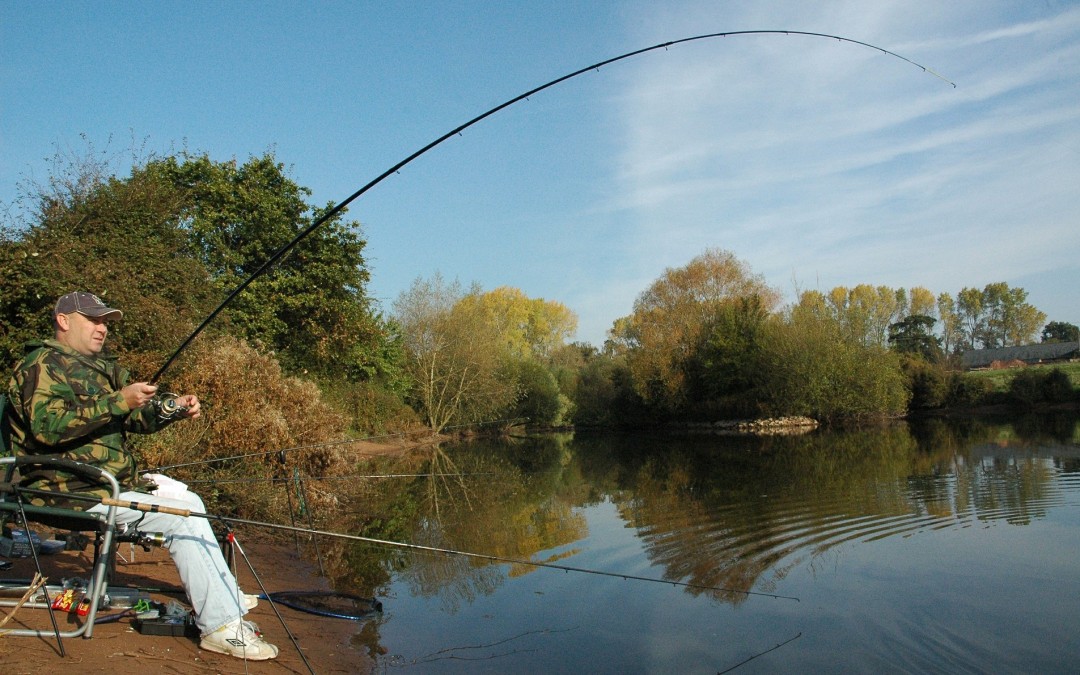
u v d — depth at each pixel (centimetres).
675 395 3906
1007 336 8462
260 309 1917
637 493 1302
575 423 4647
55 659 321
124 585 475
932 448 1927
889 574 665
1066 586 612
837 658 468
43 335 891
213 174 1969
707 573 695
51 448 350
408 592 633
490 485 1541
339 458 1261
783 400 3491
